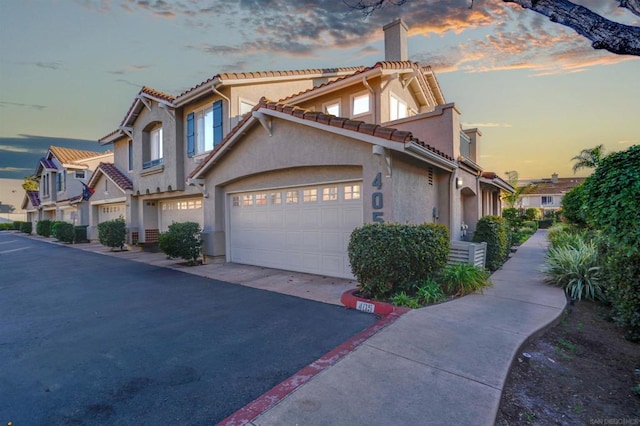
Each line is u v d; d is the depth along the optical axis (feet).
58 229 73.82
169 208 53.11
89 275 33.12
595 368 12.53
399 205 25.03
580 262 23.26
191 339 15.64
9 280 30.99
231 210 38.65
